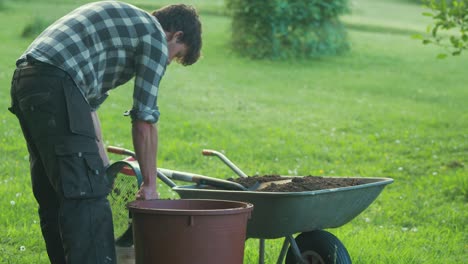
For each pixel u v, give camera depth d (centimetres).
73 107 377
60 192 377
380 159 1110
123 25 395
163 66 400
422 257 584
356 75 2100
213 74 1959
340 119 1455
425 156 1135
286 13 2273
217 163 1037
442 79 2100
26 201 735
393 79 2056
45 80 377
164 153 1062
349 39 2458
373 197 456
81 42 387
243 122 1380
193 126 1296
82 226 374
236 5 2292
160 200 406
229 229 369
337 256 431
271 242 618
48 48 382
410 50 2611
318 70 2152
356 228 699
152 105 397
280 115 1473
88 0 2128
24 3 2347
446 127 1403
